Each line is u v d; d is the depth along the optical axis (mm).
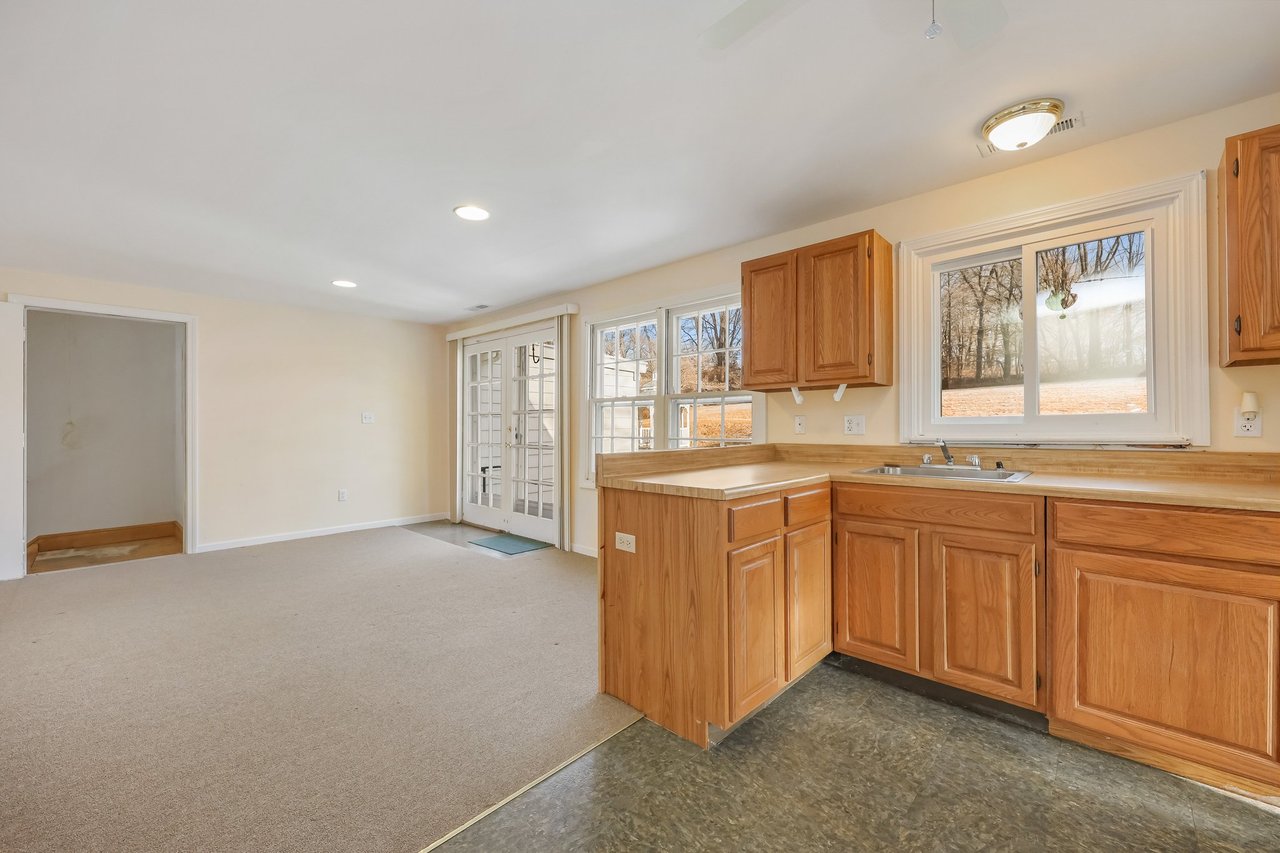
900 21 1514
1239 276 1747
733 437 3602
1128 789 1588
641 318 4117
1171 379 2104
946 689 2109
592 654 2535
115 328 5285
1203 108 1988
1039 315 2428
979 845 1380
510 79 1776
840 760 1734
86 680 2256
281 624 2904
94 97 1822
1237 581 1502
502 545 4793
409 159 2289
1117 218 2217
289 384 5016
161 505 5516
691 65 1716
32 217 2842
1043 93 1883
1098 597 1714
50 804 1499
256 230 3070
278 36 1552
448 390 6145
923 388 2707
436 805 1516
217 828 1416
